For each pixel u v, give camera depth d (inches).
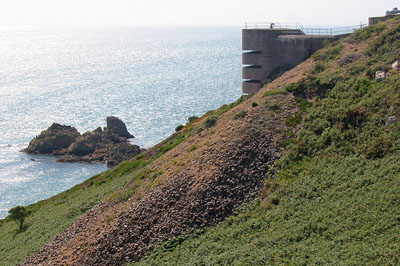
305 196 1061.1
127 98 5890.8
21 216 1831.9
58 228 1552.7
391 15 2130.9
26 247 1510.8
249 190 1163.9
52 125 4301.2
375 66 1457.9
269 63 2245.3
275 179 1168.8
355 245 840.3
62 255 1202.6
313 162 1174.3
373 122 1187.9
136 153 3710.6
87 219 1390.3
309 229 944.9
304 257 861.2
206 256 980.6
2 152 3937.0
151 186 1314.0
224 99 5605.3
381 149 1082.1
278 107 1470.2
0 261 1461.6
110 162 3570.4
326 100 1395.2
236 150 1278.3
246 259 914.1
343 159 1130.0
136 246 1095.6
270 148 1282.0
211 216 1113.4
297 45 2137.1
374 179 997.2
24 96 6195.9
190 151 1448.1
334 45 1911.9
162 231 1110.4
